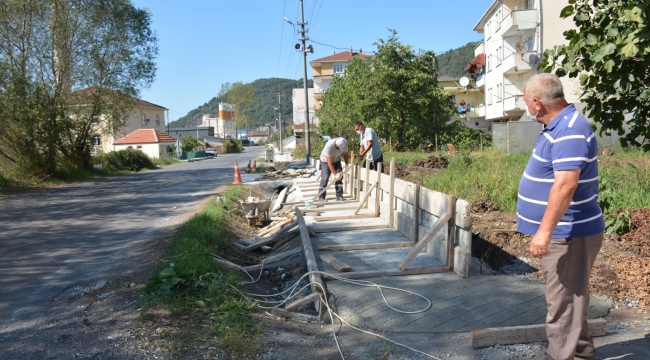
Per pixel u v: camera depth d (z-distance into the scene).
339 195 11.33
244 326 4.33
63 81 23.45
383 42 28.95
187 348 3.87
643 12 5.00
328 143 11.66
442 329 4.30
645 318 4.45
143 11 26.52
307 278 6.14
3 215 11.69
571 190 3.03
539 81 3.30
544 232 3.10
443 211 5.84
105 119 27.25
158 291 4.91
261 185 18.31
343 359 3.89
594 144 3.15
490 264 6.27
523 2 31.94
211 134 104.56
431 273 5.65
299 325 4.79
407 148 28.95
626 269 5.27
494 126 22.02
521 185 3.46
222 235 8.44
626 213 6.23
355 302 4.84
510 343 3.99
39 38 22.16
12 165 21.25
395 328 4.37
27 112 21.31
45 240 8.50
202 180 21.36
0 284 5.86
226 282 5.45
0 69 20.73
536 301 4.70
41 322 4.59
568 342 3.34
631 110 5.82
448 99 31.56
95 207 12.92
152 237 8.52
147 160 36.12
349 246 6.86
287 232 8.84
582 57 5.84
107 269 6.37
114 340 3.99
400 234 7.53
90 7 23.86
